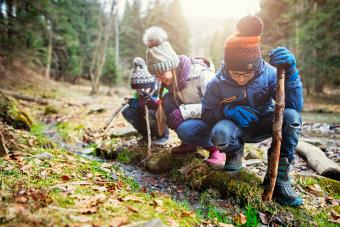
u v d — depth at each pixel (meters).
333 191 3.57
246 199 3.25
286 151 3.11
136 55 41.94
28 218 2.06
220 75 3.39
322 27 15.02
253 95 3.25
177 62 4.08
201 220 2.80
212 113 3.63
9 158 3.58
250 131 3.54
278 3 21.70
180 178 4.05
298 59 16.36
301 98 3.11
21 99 13.15
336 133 7.55
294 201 3.10
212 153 4.12
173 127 4.36
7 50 15.87
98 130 6.98
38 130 7.48
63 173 3.41
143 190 3.48
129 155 5.07
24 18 16.36
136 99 5.22
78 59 32.81
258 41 2.98
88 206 2.40
